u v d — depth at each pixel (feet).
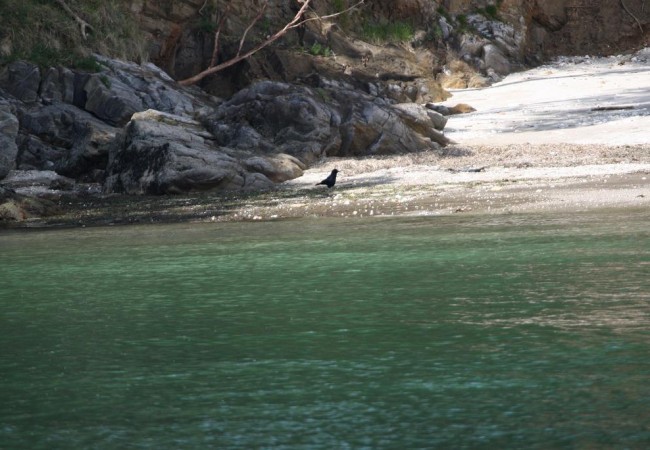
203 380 64.75
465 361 67.26
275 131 348.38
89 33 447.83
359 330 79.87
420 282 104.37
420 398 58.23
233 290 104.83
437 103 563.48
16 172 329.93
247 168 301.43
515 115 468.75
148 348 75.77
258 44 555.28
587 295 90.94
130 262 135.23
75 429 54.13
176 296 102.17
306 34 596.29
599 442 48.39
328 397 59.36
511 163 297.94
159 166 287.89
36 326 86.94
